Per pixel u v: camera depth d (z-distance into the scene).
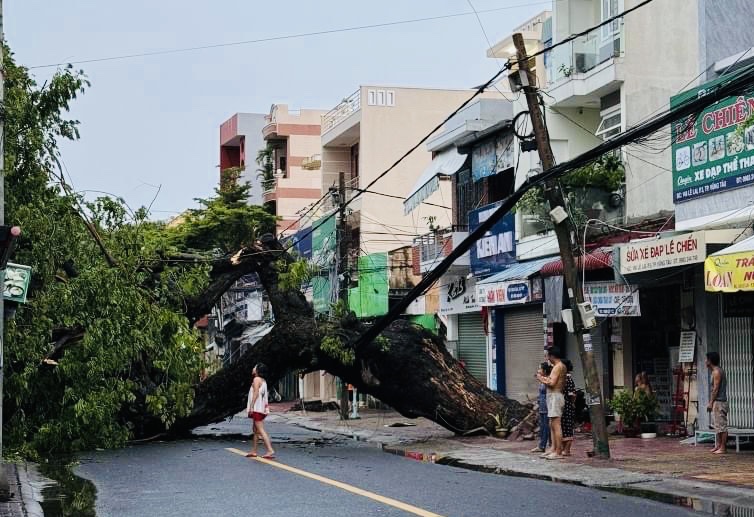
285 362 24.41
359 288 38.97
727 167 19.23
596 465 16.91
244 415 40.75
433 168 34.41
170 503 12.86
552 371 18.80
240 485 14.68
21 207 19.81
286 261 25.34
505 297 27.22
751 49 19.72
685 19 25.25
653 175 24.33
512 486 14.44
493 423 23.84
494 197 31.70
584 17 27.27
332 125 47.44
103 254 22.25
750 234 18.22
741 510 11.80
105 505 12.80
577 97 26.67
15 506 12.27
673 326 22.70
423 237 35.53
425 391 23.92
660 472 15.51
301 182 56.22
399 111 43.97
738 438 18.27
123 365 21.64
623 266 20.58
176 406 22.72
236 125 64.56
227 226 49.72
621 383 24.34
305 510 12.00
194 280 23.98
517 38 17.97
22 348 19.50
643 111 24.91
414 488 14.15
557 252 26.31
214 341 56.75
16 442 20.38
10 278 14.91
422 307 36.59
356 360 24.09
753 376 19.92
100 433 21.62
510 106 31.52
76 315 20.50
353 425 30.89
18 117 19.73
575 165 16.45
